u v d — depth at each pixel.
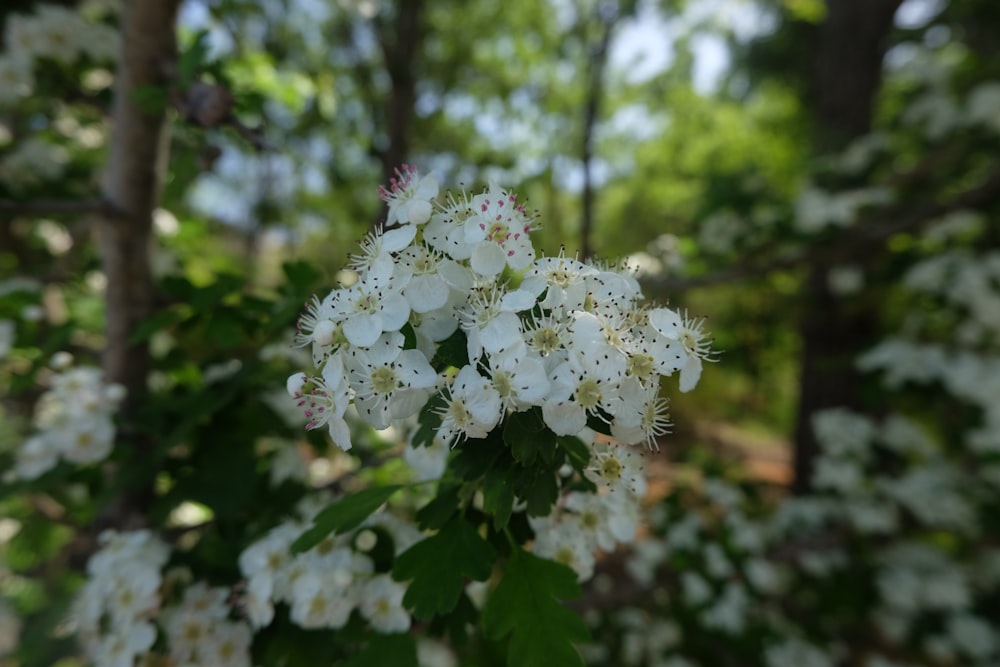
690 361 1.16
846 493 4.28
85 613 1.68
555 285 1.13
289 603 1.50
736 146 12.61
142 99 1.85
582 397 1.02
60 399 2.09
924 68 5.67
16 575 2.58
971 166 4.76
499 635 1.13
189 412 1.95
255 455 2.01
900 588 3.86
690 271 4.86
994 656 3.66
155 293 2.34
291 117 5.62
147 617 1.60
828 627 4.24
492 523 1.27
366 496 1.30
